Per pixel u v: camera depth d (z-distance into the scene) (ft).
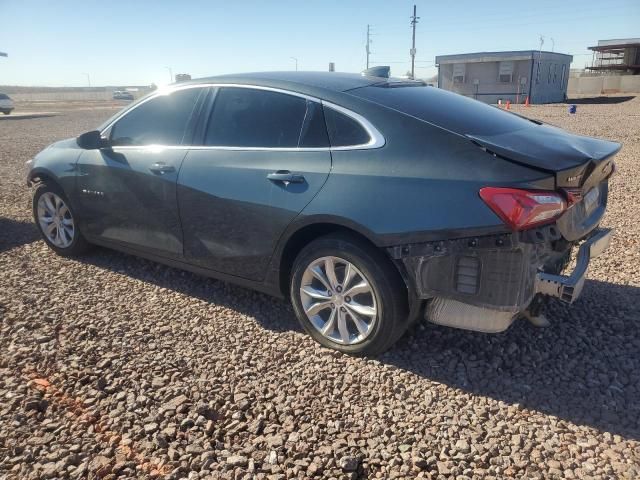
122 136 14.99
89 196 15.47
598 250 11.29
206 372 10.58
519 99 136.67
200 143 13.21
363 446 8.59
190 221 13.20
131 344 11.62
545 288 9.71
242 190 12.01
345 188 10.59
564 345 11.57
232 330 12.32
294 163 11.42
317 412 9.41
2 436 8.69
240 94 12.91
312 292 11.44
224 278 13.21
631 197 24.40
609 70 191.83
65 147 16.63
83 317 12.87
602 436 8.77
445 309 10.23
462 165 9.72
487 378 10.40
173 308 13.44
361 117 10.98
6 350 11.30
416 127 10.44
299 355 11.23
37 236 19.53
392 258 10.12
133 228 14.65
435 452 8.45
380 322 10.53
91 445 8.52
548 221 9.29
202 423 9.05
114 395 9.80
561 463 8.18
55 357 11.03
